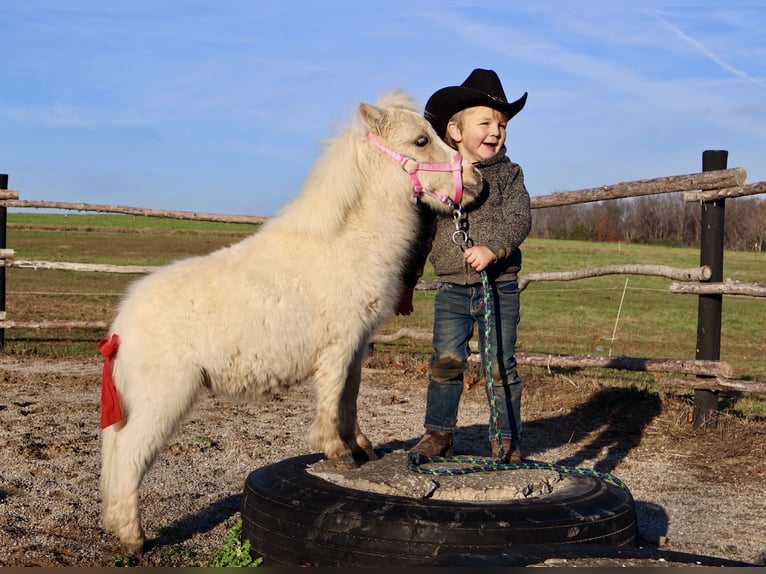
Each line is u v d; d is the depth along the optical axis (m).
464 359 4.43
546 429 6.85
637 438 6.43
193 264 3.92
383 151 4.05
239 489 4.90
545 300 23.31
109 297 18.31
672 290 6.79
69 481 4.89
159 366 3.68
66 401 7.32
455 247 4.34
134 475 3.73
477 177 4.08
